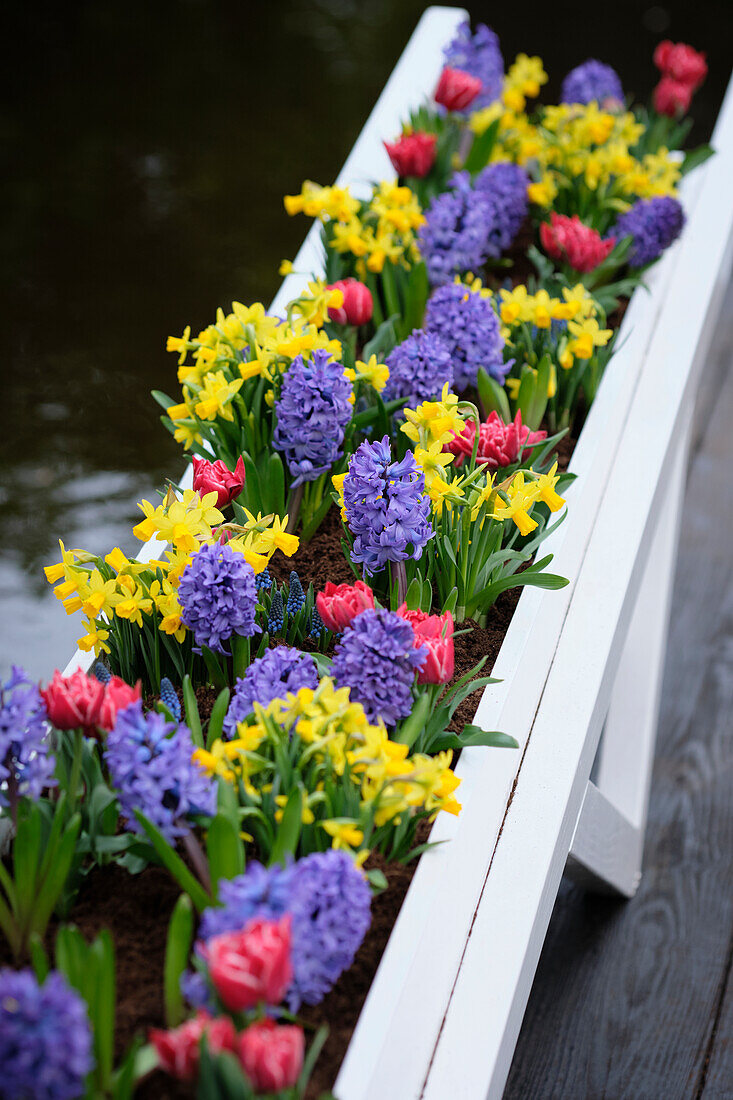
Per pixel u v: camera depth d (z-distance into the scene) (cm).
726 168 224
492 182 193
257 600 121
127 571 117
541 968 188
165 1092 87
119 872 105
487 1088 96
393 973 93
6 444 238
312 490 147
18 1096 70
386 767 97
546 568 136
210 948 73
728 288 323
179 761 90
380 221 178
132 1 403
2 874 95
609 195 205
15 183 309
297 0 404
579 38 373
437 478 125
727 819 210
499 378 157
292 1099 78
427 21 253
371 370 142
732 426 290
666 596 212
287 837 93
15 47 373
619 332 181
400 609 112
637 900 197
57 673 96
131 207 298
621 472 159
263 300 263
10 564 219
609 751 197
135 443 240
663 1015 180
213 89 350
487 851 113
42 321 263
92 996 81
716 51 367
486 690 120
